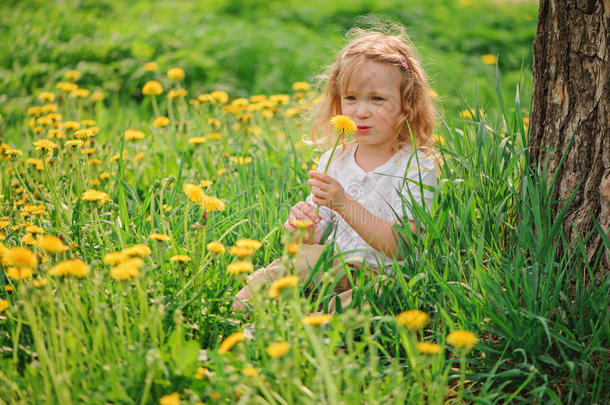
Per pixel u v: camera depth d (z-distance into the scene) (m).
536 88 1.96
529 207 1.81
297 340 1.42
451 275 1.83
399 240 1.98
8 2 7.77
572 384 1.50
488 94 6.84
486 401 1.44
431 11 9.67
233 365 1.47
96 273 1.61
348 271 1.76
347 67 2.11
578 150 1.82
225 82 6.53
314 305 1.74
